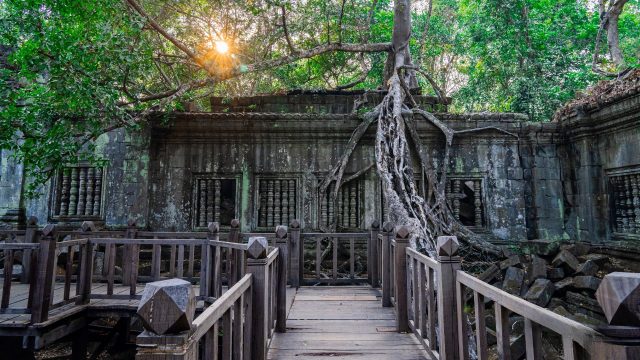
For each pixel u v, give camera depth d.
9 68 7.11
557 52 11.14
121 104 7.66
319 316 4.58
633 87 6.43
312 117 8.37
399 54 10.53
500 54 11.59
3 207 8.30
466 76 17.22
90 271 4.87
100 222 8.18
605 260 6.96
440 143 8.60
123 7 6.50
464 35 13.74
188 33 8.77
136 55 6.39
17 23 5.75
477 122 8.53
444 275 2.73
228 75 7.87
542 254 7.62
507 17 11.43
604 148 7.62
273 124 8.44
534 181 8.39
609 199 7.54
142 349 1.28
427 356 3.33
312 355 3.36
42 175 7.68
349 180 8.34
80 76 5.99
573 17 12.30
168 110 7.84
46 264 4.13
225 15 8.41
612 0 10.61
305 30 10.22
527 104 10.52
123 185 8.23
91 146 6.97
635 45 14.23
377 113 8.45
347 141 8.59
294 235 6.40
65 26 6.34
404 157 7.84
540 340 1.62
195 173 8.48
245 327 2.72
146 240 4.91
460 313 2.62
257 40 9.37
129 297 4.88
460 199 9.21
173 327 1.28
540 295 6.17
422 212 7.26
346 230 8.31
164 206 8.33
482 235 8.17
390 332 4.00
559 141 8.47
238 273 4.54
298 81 12.16
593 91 8.09
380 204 8.34
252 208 8.37
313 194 8.41
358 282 6.46
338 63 12.38
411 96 9.12
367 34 11.73
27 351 5.61
